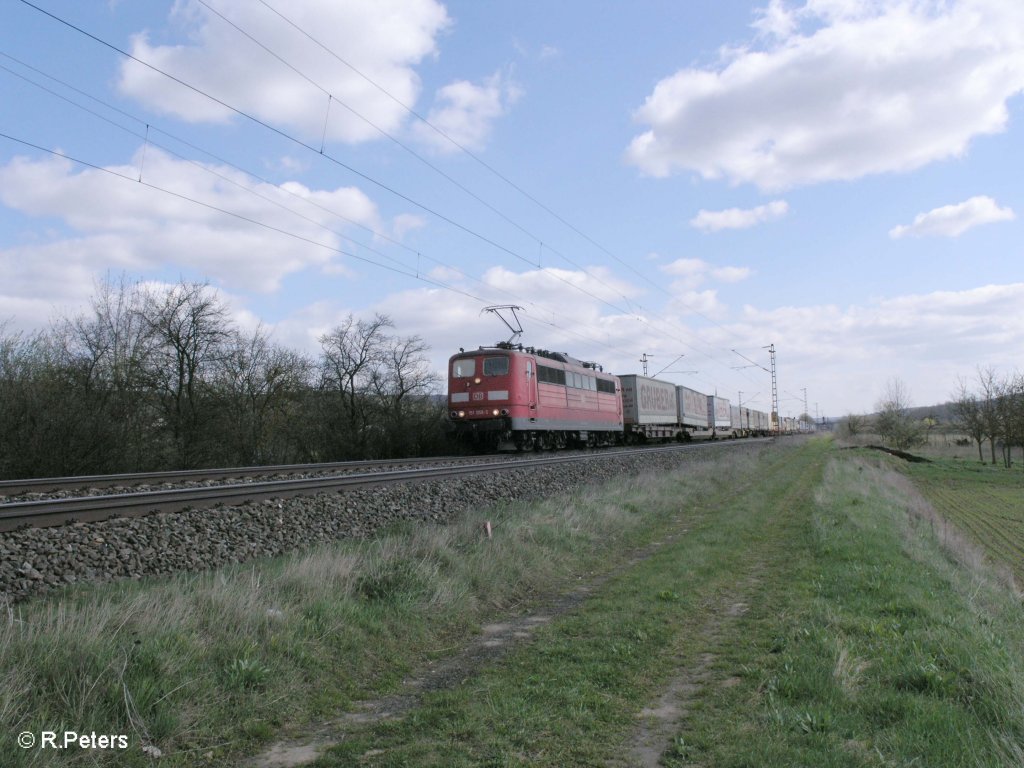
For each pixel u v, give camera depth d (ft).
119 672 14.66
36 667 14.26
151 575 24.59
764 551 37.88
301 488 38.88
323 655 18.67
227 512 32.17
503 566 29.63
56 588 21.54
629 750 14.14
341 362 120.16
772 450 156.76
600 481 65.77
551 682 18.06
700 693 17.28
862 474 100.48
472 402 90.99
